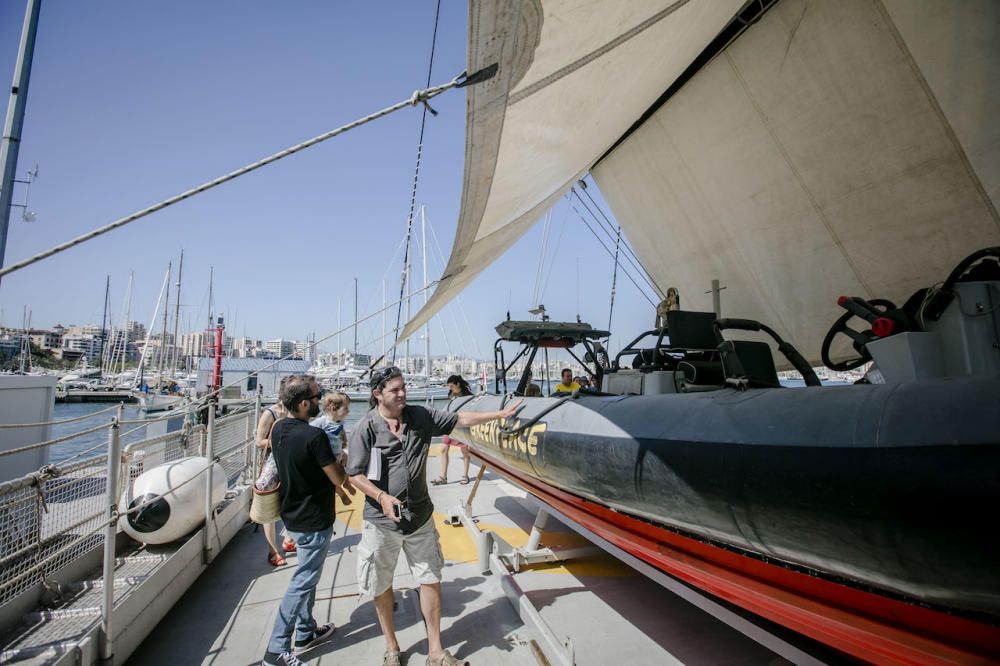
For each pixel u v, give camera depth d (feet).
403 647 8.20
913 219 12.48
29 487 7.47
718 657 7.50
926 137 11.55
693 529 5.78
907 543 3.61
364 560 7.47
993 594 3.34
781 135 14.17
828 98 12.74
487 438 12.09
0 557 6.95
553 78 7.34
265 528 11.85
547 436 8.46
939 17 10.39
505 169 9.34
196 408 13.17
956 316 5.11
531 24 5.54
